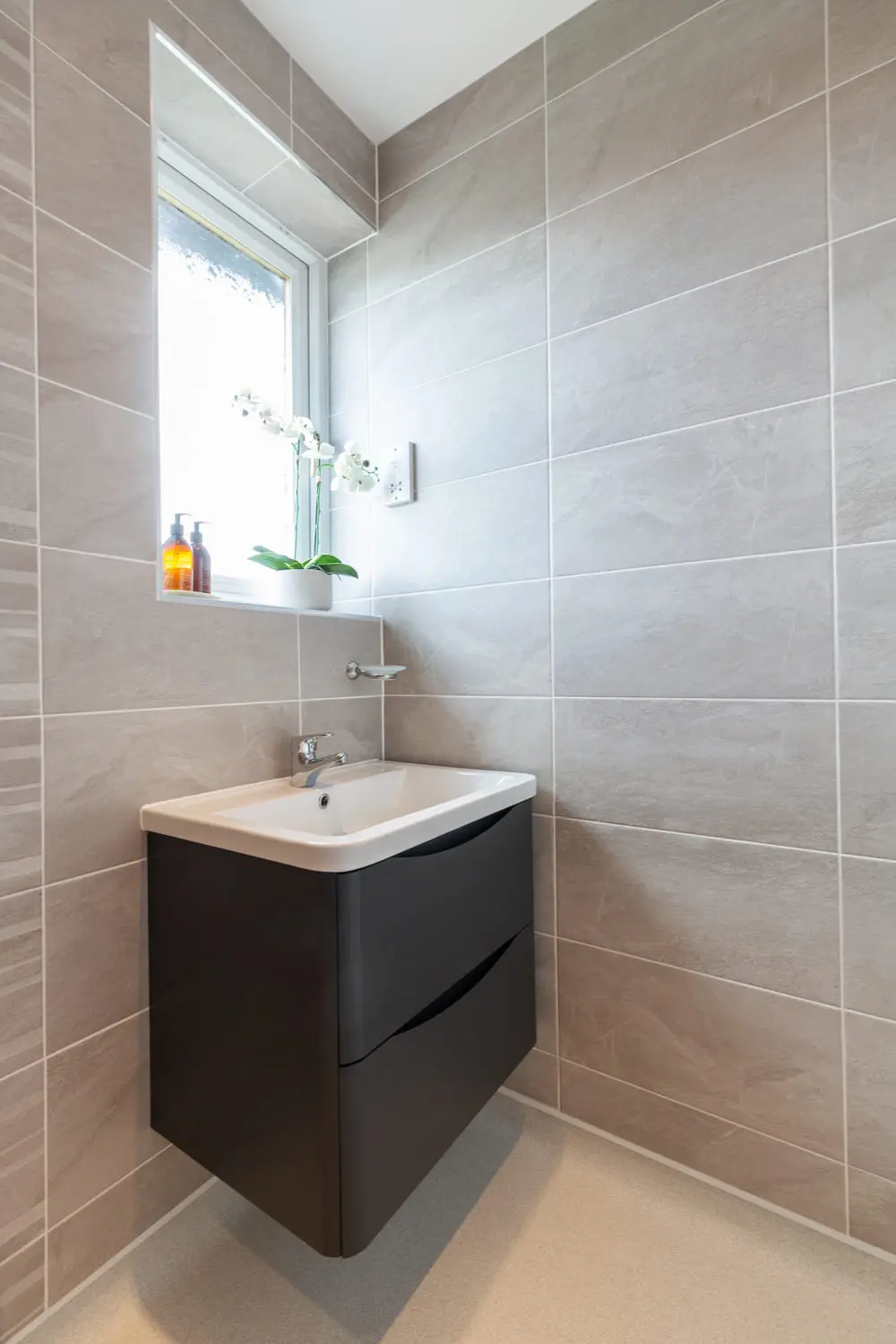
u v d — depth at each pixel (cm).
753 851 113
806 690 108
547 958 136
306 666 143
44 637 97
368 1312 94
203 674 121
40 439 97
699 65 117
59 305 100
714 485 115
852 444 103
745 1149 114
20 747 94
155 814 108
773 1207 111
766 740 111
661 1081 123
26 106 96
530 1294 97
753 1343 89
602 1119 130
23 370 95
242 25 132
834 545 105
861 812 103
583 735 131
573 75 131
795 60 107
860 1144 104
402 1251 104
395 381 161
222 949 98
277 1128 90
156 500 114
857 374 102
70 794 100
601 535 128
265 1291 98
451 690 151
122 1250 106
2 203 93
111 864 106
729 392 114
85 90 104
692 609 118
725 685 115
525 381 138
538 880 137
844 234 103
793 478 108
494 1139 129
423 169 156
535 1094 139
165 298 147
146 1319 94
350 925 84
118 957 107
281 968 89
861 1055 104
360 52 141
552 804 135
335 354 175
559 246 133
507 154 141
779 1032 111
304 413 175
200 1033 102
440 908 102
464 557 148
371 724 160
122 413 108
